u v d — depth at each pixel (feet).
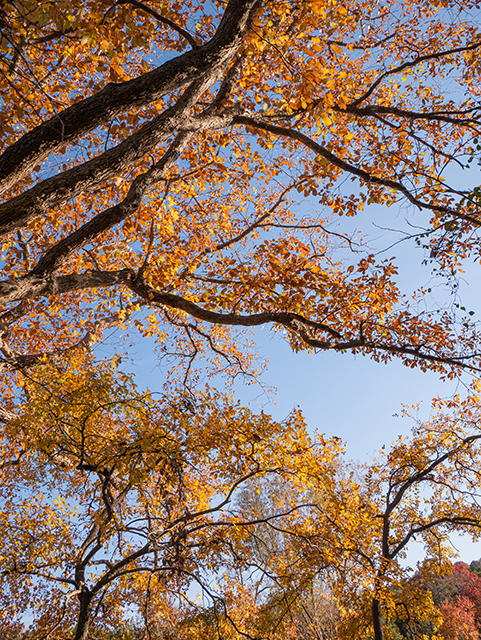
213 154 28.94
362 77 31.76
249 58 22.31
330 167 21.61
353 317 26.17
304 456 26.58
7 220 13.11
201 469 27.04
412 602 36.58
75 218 28.66
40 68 21.66
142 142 15.33
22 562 26.04
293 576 26.11
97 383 21.85
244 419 25.68
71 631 26.18
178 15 25.13
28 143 12.28
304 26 18.13
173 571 23.90
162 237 27.17
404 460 45.98
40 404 21.03
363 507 32.71
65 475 27.58
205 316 21.62
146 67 14.38
